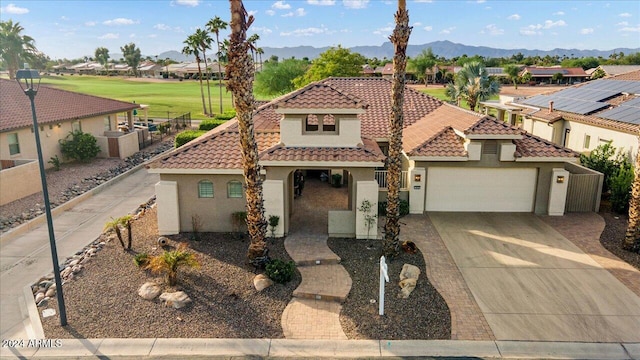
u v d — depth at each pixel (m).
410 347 11.91
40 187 26.77
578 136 29.47
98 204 24.80
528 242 18.52
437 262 16.69
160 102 80.44
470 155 21.16
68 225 21.56
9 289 15.37
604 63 119.50
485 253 17.48
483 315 13.30
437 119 25.95
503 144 21.06
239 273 15.62
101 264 16.59
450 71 127.06
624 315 13.25
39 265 17.17
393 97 15.45
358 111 18.08
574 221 20.95
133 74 172.88
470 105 48.47
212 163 18.88
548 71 114.50
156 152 38.41
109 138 35.72
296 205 23.11
